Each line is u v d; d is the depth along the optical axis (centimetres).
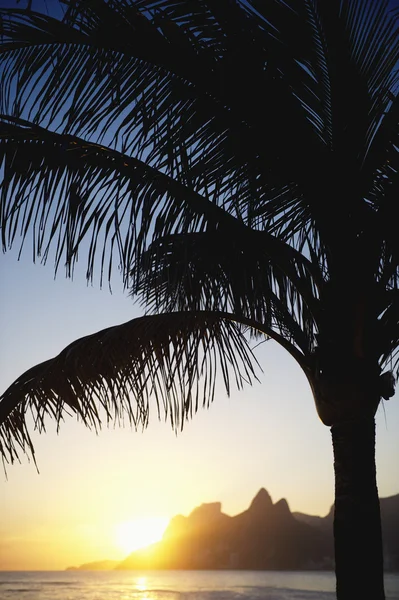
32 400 417
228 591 8012
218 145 338
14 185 341
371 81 352
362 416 374
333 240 382
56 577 19812
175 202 352
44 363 428
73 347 403
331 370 377
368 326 382
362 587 359
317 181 365
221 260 383
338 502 372
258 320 406
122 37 317
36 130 333
